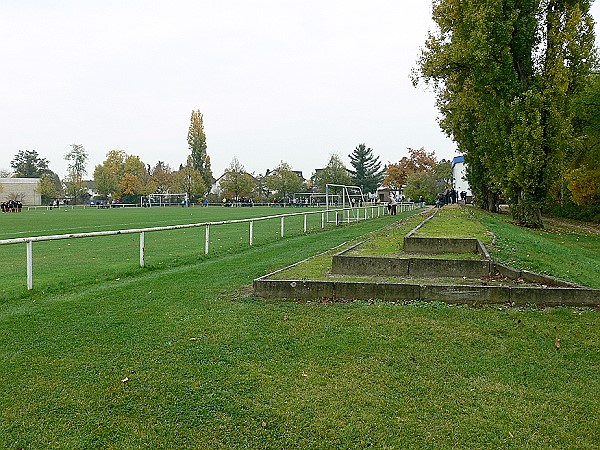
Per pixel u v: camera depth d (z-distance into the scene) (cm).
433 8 3023
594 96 3406
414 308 798
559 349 656
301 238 2236
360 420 489
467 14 2730
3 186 12006
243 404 514
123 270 1288
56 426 475
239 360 615
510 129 2883
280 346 658
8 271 1373
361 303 835
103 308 838
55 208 8344
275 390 542
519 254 1216
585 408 520
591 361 626
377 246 1321
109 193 10575
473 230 1647
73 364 600
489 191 4444
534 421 493
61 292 995
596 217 4094
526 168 2817
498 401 530
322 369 594
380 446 450
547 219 4503
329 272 1030
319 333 699
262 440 458
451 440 461
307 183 12488
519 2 2792
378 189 11381
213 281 1080
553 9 2853
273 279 916
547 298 823
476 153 4094
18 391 536
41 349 645
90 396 527
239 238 2389
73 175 10900
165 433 466
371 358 624
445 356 631
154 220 4175
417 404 521
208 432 468
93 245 2123
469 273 995
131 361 609
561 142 2817
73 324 745
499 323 734
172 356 624
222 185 10600
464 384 565
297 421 486
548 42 2844
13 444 448
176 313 800
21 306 864
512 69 2752
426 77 3073
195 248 1961
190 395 531
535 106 2756
